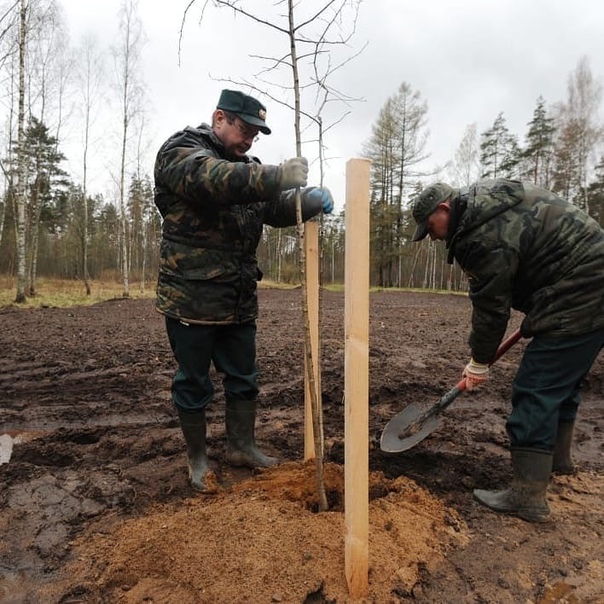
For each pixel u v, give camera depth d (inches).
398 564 78.9
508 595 76.4
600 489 110.7
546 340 94.3
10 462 124.0
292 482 104.7
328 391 177.9
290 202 106.1
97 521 95.3
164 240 101.3
